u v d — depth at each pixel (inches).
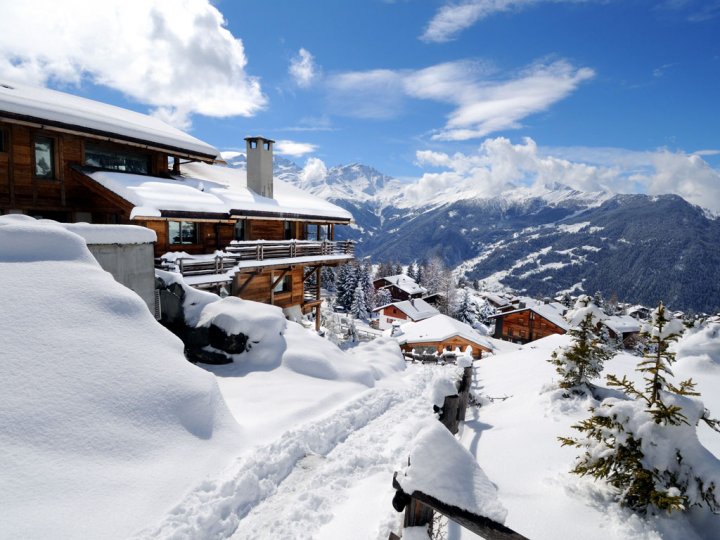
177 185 663.1
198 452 242.2
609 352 337.7
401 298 3607.3
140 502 194.9
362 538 188.1
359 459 283.9
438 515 180.1
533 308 2223.2
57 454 194.4
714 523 172.4
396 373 591.8
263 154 884.6
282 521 210.7
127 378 245.1
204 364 447.2
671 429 184.7
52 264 279.7
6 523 159.6
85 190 616.1
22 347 223.0
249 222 800.9
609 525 176.4
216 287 714.8
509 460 246.5
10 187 535.5
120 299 286.4
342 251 1003.9
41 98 606.5
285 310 919.0
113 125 620.1
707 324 516.7
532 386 433.4
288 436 293.4
